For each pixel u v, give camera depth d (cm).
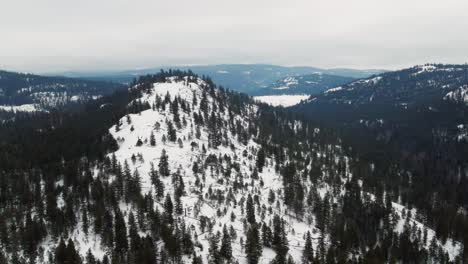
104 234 13788
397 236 17338
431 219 19588
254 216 15950
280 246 14412
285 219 17462
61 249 12588
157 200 16538
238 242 14838
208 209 16562
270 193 18450
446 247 17750
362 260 14738
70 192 16300
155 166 19050
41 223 14150
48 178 17450
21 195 15875
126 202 16175
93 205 15388
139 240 13362
